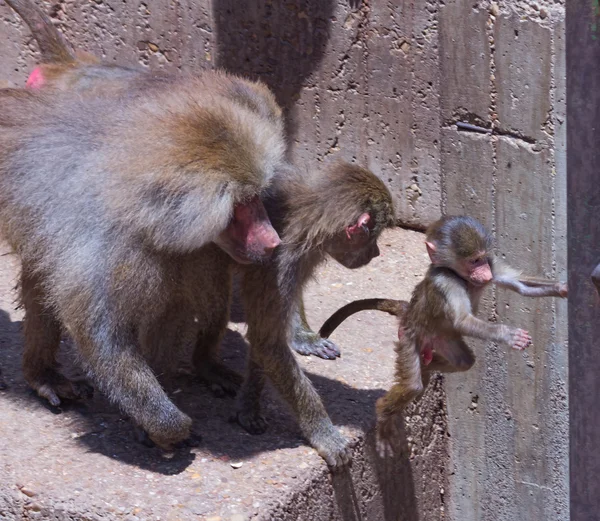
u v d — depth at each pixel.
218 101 3.53
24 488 3.51
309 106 4.46
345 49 4.39
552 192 3.89
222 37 4.50
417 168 4.41
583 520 3.07
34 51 4.70
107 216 3.47
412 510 3.98
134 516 3.46
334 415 3.78
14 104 3.61
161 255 3.50
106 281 3.49
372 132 4.43
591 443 3.05
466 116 3.99
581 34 2.98
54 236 3.51
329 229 3.60
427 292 3.57
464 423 4.11
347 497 3.71
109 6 4.58
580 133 3.00
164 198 3.43
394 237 4.44
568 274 3.04
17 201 3.55
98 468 3.57
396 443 3.87
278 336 3.64
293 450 3.67
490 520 4.15
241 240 3.55
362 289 4.23
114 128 3.51
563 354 3.96
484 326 3.51
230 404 3.81
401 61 4.34
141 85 3.84
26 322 3.73
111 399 3.56
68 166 3.52
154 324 3.71
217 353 3.87
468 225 3.53
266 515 3.50
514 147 3.94
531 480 4.07
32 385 3.75
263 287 3.62
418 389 3.63
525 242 3.96
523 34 3.88
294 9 4.40
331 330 3.78
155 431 3.56
